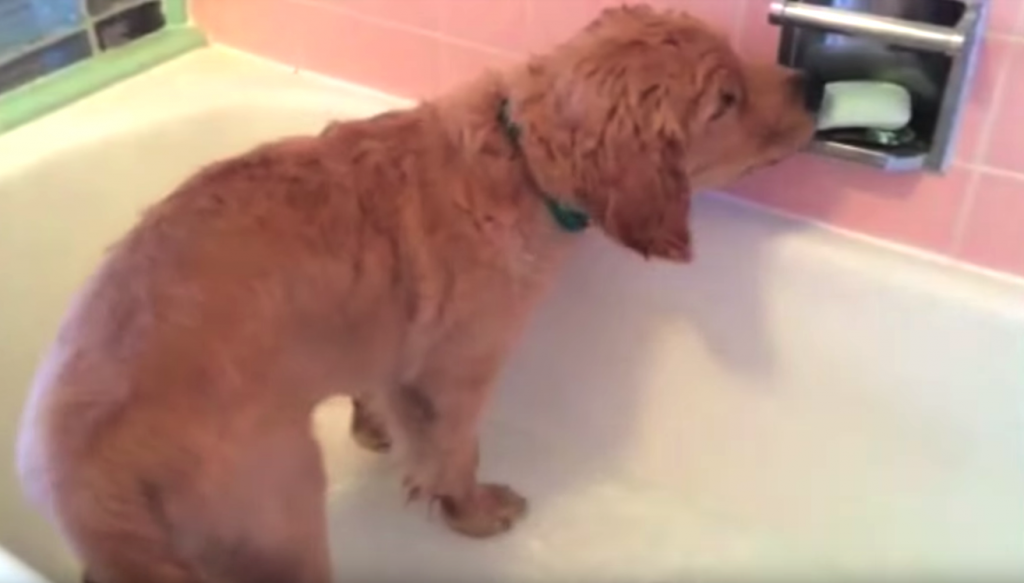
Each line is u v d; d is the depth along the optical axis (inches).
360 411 58.7
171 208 41.9
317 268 42.6
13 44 57.2
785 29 48.1
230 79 62.2
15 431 53.6
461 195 45.4
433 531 57.7
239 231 41.4
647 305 55.5
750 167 46.8
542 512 58.7
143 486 37.6
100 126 57.5
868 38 45.4
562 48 45.1
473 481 55.1
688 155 44.6
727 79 43.6
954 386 49.8
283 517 42.1
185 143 60.0
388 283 44.9
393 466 60.3
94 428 37.5
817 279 50.8
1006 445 49.8
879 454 53.3
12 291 54.2
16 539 50.9
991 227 48.0
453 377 49.6
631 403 58.9
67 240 56.5
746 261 52.1
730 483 58.0
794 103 45.4
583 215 46.3
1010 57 44.2
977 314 47.8
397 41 58.7
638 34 43.2
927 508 53.1
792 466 55.9
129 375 38.1
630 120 41.9
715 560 56.5
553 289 57.5
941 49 44.1
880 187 49.5
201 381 38.9
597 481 60.3
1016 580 52.0
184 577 37.6
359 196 44.1
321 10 60.1
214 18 64.1
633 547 57.2
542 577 55.9
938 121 46.7
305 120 60.4
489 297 47.3
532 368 61.0
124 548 37.3
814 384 53.3
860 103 46.4
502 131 45.5
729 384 55.6
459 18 55.7
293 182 43.1
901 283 49.0
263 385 40.7
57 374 38.7
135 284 39.8
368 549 56.9
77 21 59.9
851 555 55.5
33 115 57.7
